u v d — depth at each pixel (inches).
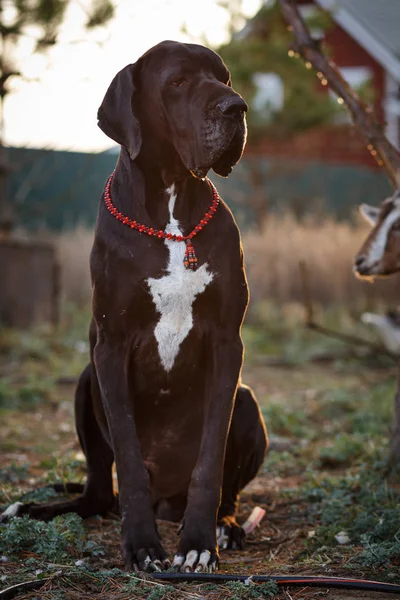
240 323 167.6
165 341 164.1
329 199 884.6
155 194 160.9
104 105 163.6
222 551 175.2
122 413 163.0
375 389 367.9
